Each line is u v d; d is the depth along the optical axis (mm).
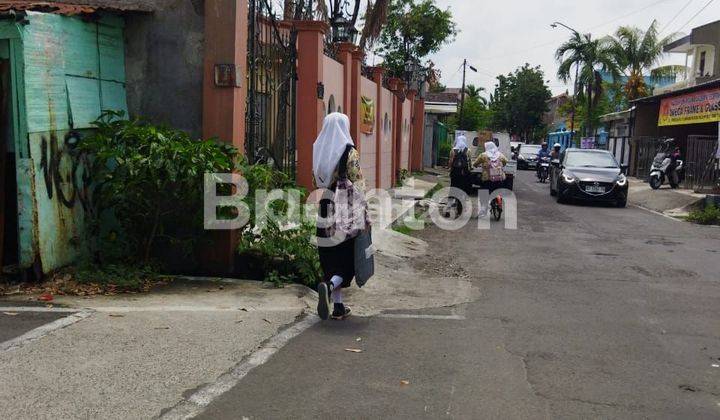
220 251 7293
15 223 6582
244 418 3859
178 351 4863
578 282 8266
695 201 17625
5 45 6031
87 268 6785
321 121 11250
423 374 4723
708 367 5047
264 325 5668
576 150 19797
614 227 13828
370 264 6086
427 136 34781
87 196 6949
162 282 6938
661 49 37219
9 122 6297
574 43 37031
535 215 15664
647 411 4168
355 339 5516
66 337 4961
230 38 7164
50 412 3744
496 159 14328
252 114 8219
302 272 7125
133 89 7465
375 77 17938
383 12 19500
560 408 4176
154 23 7348
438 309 6742
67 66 6543
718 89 20453
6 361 4430
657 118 29562
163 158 6496
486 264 9445
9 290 6184
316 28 10875
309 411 3996
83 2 7367
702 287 8031
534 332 5914
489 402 4238
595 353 5328
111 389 4113
